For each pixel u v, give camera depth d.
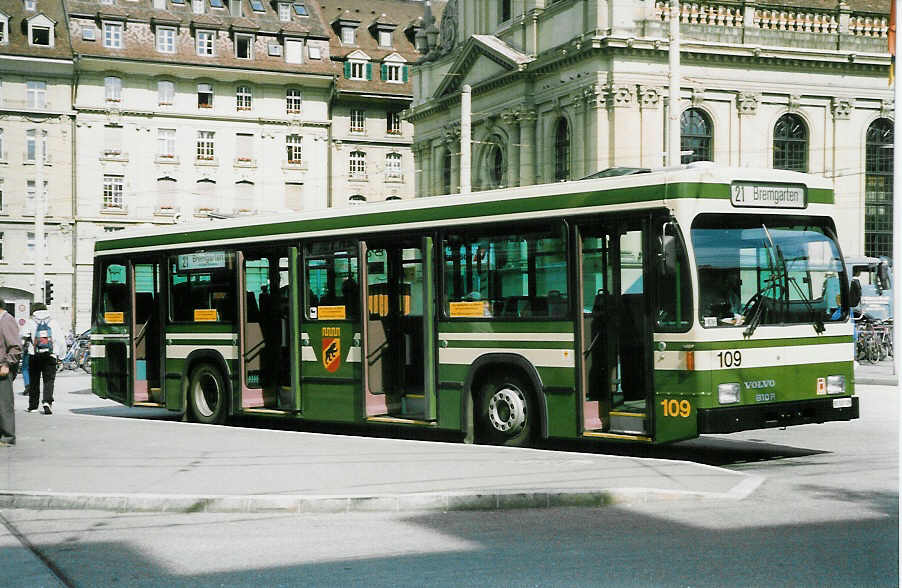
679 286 11.55
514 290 13.09
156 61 71.50
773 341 11.93
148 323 18.61
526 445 13.12
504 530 8.53
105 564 7.70
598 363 12.41
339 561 7.60
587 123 43.84
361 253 14.80
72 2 71.25
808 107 45.84
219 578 7.20
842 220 46.38
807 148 46.00
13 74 68.81
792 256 12.26
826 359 12.38
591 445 14.53
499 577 7.06
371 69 80.81
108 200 71.12
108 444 13.38
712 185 11.73
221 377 17.08
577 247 12.48
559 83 45.50
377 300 14.63
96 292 19.69
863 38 46.12
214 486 10.11
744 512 9.12
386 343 14.56
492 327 13.30
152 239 18.42
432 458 11.53
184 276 17.78
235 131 74.38
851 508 9.28
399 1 87.44
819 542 7.97
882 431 15.33
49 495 9.88
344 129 79.44
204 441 13.52
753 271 11.94
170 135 72.69
